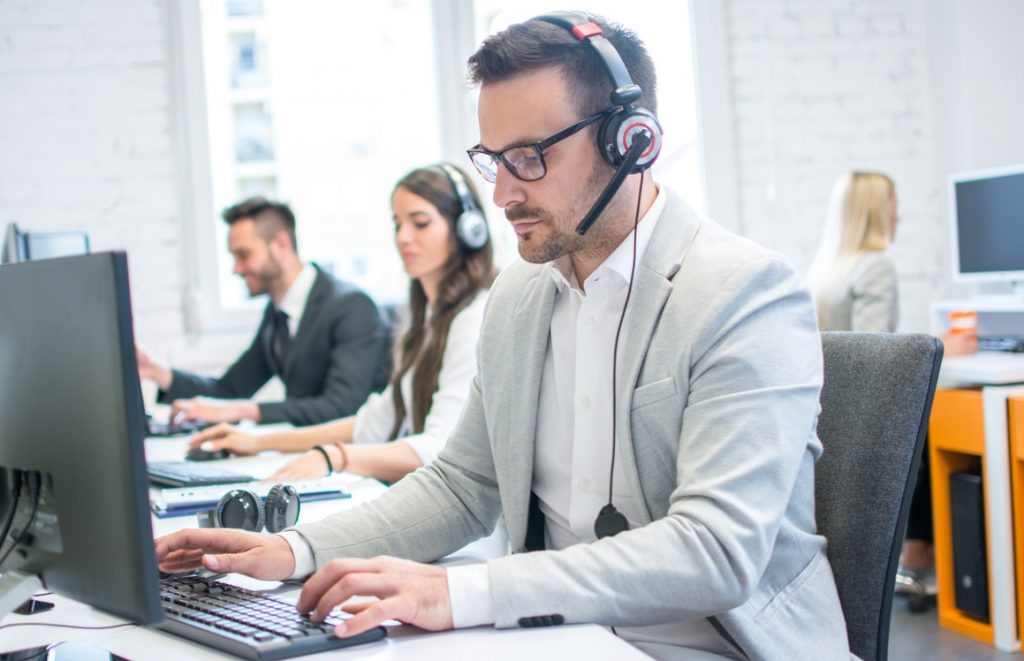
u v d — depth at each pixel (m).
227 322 4.02
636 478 1.04
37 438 0.79
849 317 3.51
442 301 2.05
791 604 1.01
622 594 0.87
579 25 1.05
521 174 1.03
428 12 4.12
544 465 1.16
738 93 4.18
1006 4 3.94
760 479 0.93
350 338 2.99
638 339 1.05
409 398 2.15
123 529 0.72
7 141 3.85
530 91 1.02
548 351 1.17
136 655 0.84
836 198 3.57
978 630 2.59
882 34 4.25
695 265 1.06
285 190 4.12
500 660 0.79
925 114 4.28
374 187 4.16
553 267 1.15
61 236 2.46
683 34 4.18
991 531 2.51
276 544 1.06
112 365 0.71
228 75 4.06
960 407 2.59
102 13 3.90
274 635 0.83
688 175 4.24
